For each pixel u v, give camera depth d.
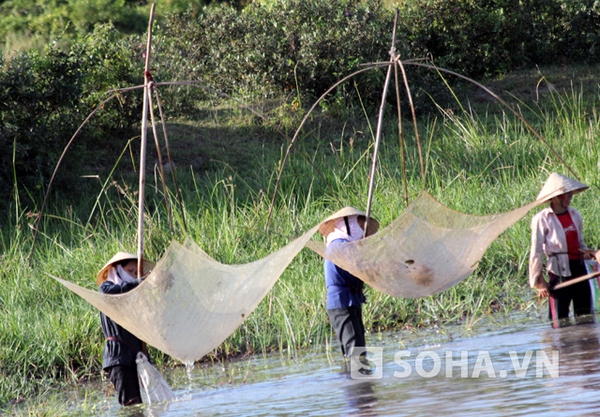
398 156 45.34
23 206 40.84
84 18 79.62
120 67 48.41
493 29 61.38
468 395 16.03
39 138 41.00
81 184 43.44
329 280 21.30
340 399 17.25
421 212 19.05
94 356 26.16
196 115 54.12
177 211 36.28
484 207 35.59
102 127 48.78
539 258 24.33
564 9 65.00
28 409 21.69
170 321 17.88
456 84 59.41
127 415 18.53
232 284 18.14
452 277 20.27
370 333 26.94
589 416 13.16
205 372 24.05
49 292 31.17
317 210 36.53
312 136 50.91
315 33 53.69
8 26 77.12
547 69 64.62
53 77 42.00
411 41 58.56
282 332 27.02
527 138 44.91
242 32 57.41
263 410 17.03
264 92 54.47
